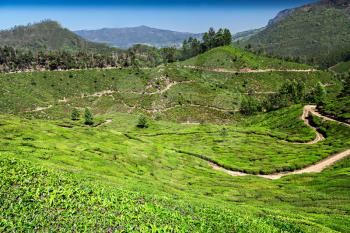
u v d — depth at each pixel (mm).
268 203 80312
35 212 35562
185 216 43406
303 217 64562
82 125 198000
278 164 125500
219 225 43375
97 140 129750
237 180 105688
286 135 172000
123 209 40031
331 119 178125
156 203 47188
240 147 154625
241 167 124000
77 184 46781
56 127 137125
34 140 106750
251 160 134500
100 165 89500
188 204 51875
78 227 34031
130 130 199625
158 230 36219
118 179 72688
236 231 43094
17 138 104438
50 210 36469
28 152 84438
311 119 187375
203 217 45344
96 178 66562
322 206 77688
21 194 38656
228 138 171875
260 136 176125
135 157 110938
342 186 93312
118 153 110438
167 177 97438
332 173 109000
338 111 181500
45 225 33500
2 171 44719
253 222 49219
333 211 73000
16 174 44938
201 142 165875
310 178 107188
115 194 45844
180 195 70250
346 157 127438
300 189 94188
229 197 83125
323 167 122750
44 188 41438
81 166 82625
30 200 37750
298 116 195250
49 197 39344
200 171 113875
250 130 186500
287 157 134750
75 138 124188
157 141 163125
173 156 126625
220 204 65938
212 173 113062
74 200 39562
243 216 53531
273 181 106250
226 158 135500
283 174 120125
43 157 81875
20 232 31703
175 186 85312
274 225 52188
